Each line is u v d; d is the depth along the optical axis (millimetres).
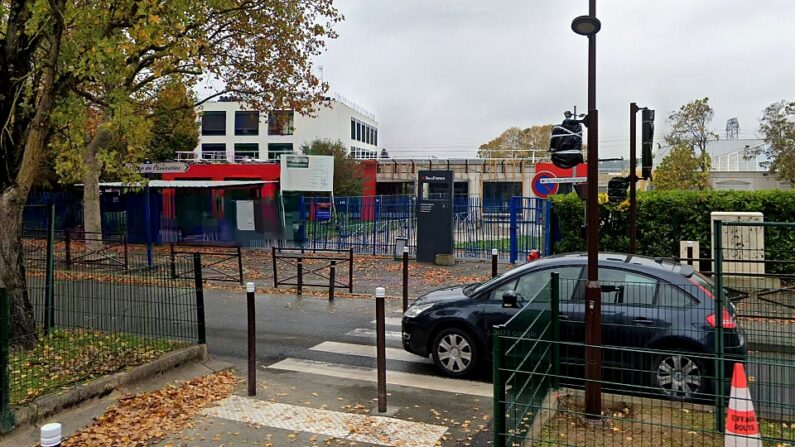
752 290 6730
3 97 7395
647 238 15492
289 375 7613
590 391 5355
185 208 23359
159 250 21219
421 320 7793
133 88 14219
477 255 20234
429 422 5922
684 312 6383
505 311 7312
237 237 23359
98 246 18719
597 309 5457
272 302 12859
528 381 4367
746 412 4043
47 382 6219
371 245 21922
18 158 7664
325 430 5691
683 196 15211
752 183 45719
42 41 8742
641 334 6438
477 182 44125
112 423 5793
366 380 7410
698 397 5297
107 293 8219
